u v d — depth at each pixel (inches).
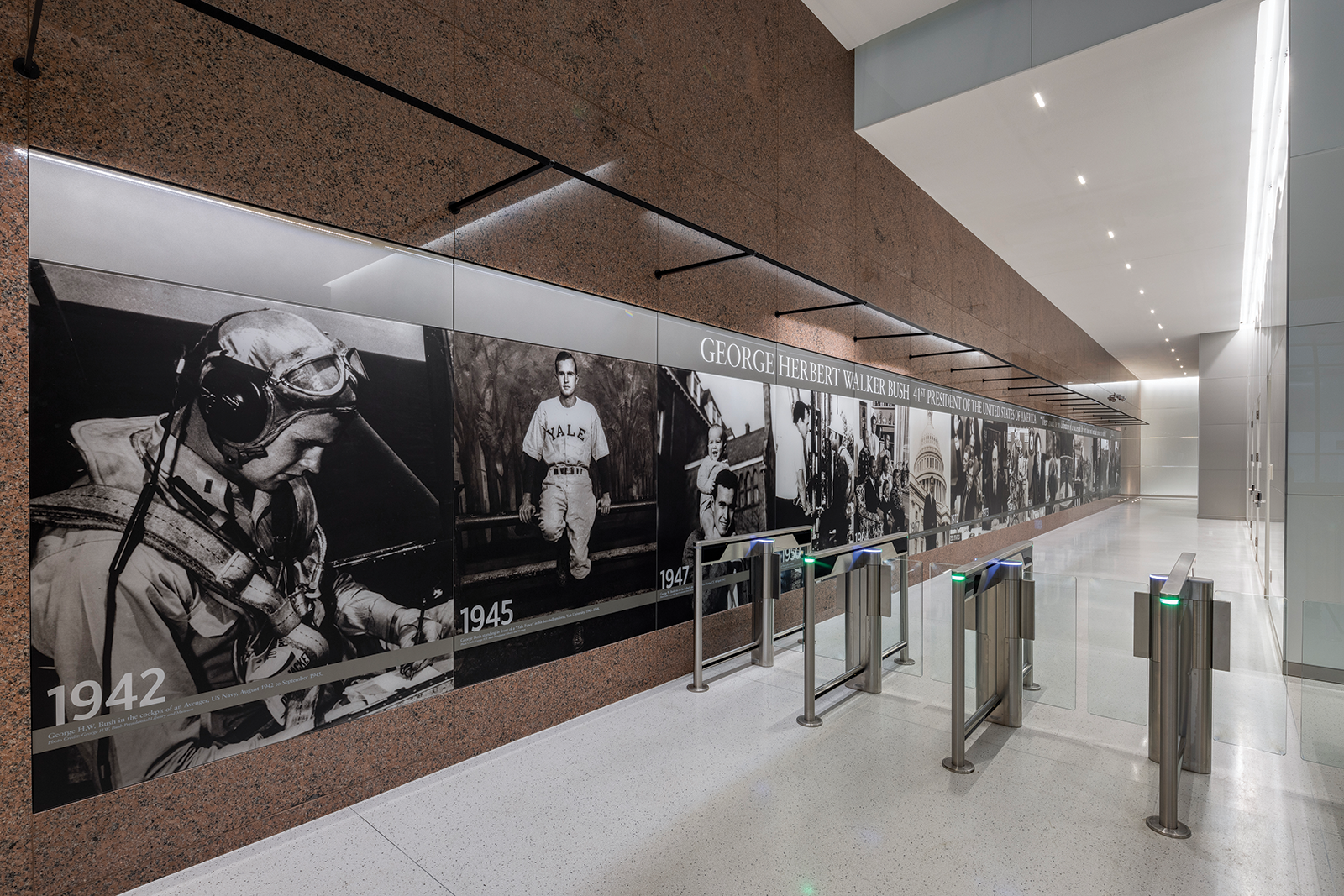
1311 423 135.8
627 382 181.0
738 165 226.1
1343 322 127.3
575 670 164.2
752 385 228.4
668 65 198.4
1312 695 134.6
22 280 88.7
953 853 104.8
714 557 189.9
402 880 99.0
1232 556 453.7
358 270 124.3
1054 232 421.1
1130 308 649.0
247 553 108.7
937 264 377.7
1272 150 293.1
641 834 111.0
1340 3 130.4
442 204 138.3
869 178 307.4
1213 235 427.5
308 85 117.9
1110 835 110.3
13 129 88.3
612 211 178.1
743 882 97.6
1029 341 551.5
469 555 141.4
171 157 102.1
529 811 118.6
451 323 139.4
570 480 164.4
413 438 132.0
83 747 92.7
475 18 145.8
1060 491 677.9
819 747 145.6
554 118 162.9
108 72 96.2
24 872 87.9
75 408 92.6
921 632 204.8
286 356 114.1
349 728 121.3
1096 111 279.3
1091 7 239.5
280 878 99.7
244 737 108.2
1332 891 94.6
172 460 101.2
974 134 298.0
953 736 135.1
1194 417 1157.1
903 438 336.8
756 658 208.1
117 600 95.7
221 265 106.8
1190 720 134.8
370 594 124.7
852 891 95.0
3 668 86.7
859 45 294.0
